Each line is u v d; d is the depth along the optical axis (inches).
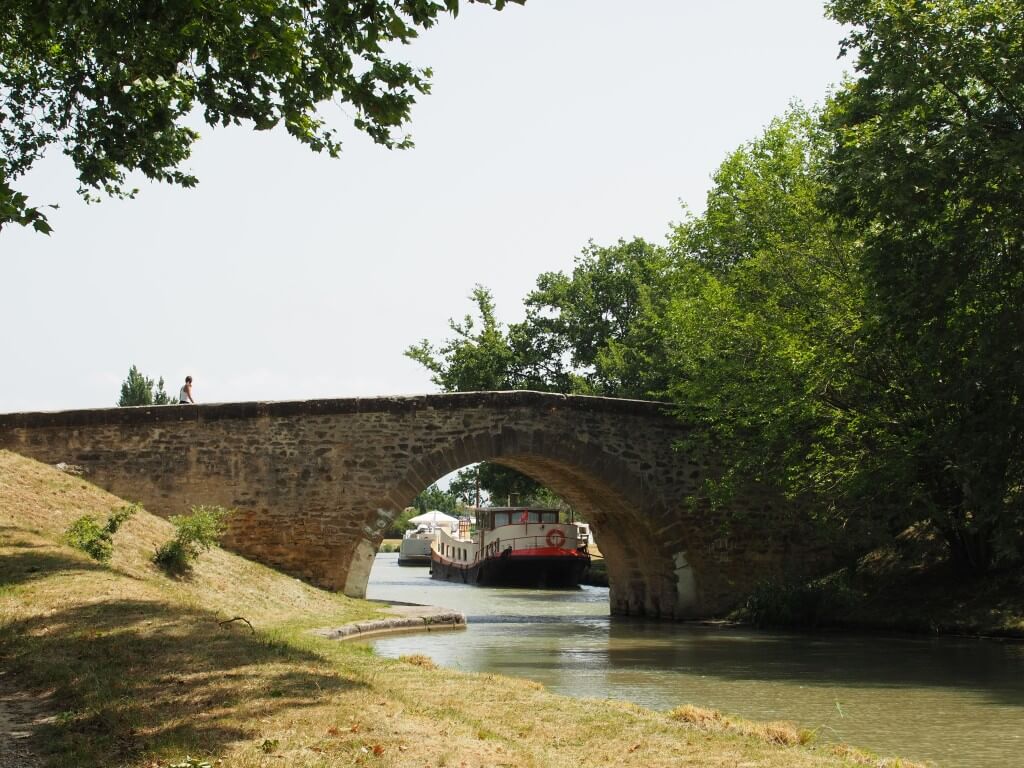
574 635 785.6
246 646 358.6
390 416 850.1
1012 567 789.9
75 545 554.6
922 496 763.4
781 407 804.6
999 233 607.8
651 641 741.3
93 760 223.9
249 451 815.7
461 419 868.0
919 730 384.5
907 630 787.4
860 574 917.8
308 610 705.6
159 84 460.8
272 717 261.4
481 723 293.7
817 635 792.3
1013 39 601.6
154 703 272.2
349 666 367.9
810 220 844.0
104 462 781.3
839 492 837.8
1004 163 561.9
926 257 618.8
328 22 373.7
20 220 352.2
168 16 350.3
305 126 424.2
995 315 613.6
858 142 623.8
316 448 831.1
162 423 797.2
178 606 429.1
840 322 768.9
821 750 304.8
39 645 337.7
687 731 310.0
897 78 607.8
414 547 2721.5
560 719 314.7
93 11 346.0
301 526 820.0
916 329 633.6
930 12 610.9
